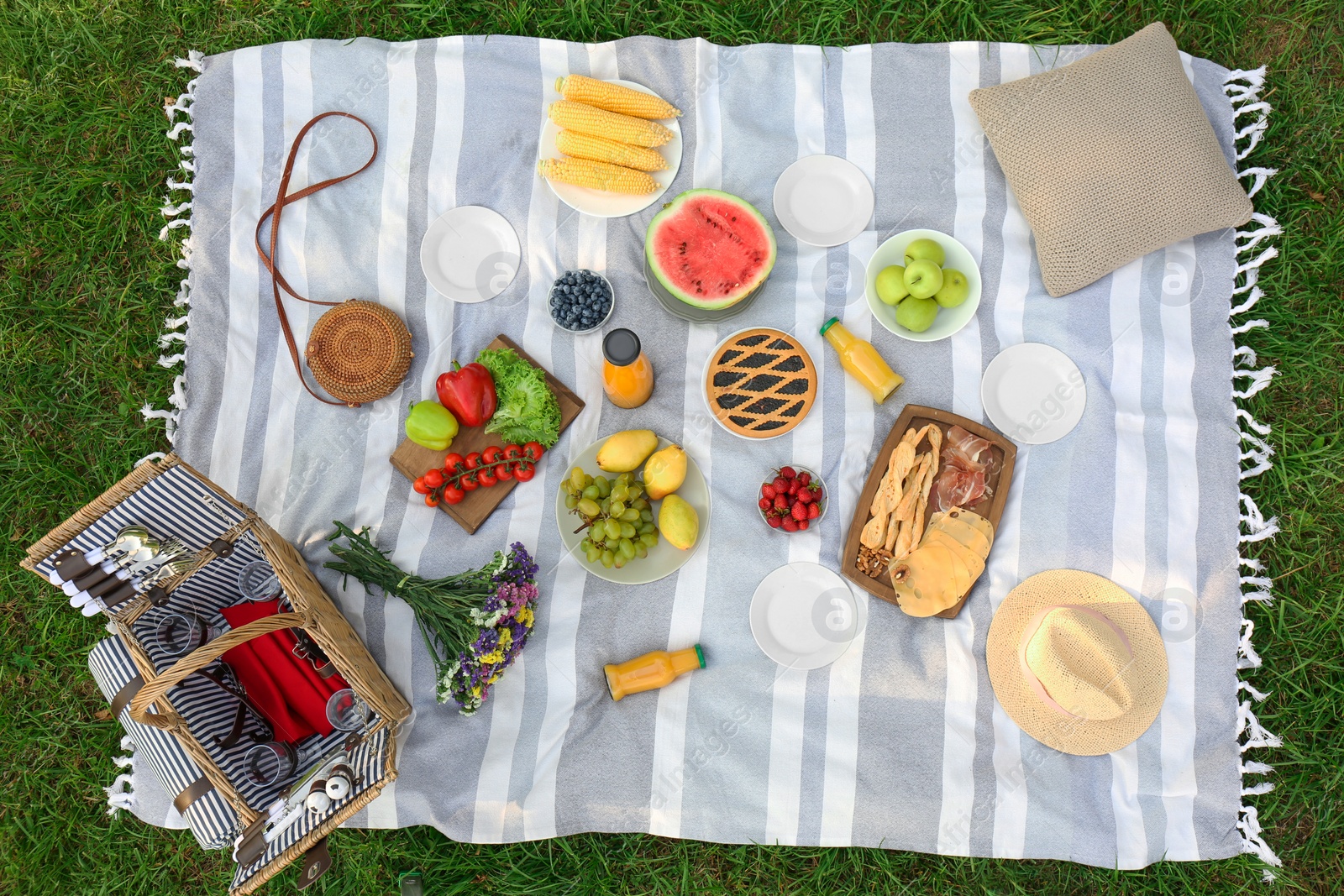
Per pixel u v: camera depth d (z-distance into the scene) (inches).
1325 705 121.0
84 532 97.3
